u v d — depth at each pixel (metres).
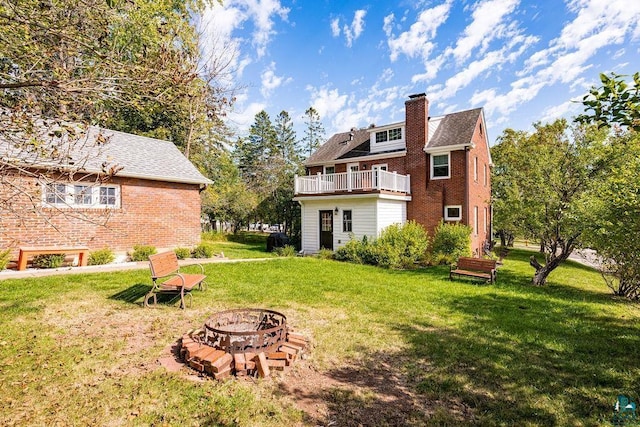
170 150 15.41
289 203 24.23
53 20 3.35
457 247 14.30
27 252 8.92
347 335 5.30
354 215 16.08
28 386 3.43
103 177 3.71
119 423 2.90
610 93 2.62
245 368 3.84
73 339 4.69
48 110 3.46
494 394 3.63
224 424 2.94
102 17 3.61
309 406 3.30
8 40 3.25
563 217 9.38
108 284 7.82
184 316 5.85
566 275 13.07
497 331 5.64
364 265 13.20
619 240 6.28
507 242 26.70
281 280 9.36
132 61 3.81
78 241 10.57
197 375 3.78
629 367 4.37
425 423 3.08
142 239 12.32
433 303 7.45
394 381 3.88
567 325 6.11
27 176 3.21
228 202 26.48
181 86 4.04
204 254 13.38
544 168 10.12
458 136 17.27
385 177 15.71
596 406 3.43
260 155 56.16
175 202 13.50
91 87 3.36
